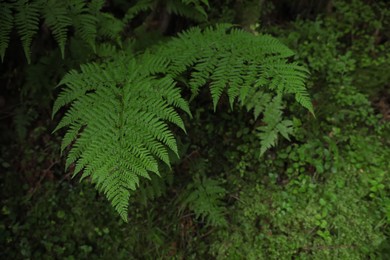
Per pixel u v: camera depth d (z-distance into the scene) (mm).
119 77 2781
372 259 3184
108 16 3299
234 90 2639
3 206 3766
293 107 3734
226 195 3703
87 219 3729
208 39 2986
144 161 2328
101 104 2568
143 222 3684
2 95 3963
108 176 2295
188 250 3604
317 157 3684
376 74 3887
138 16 3904
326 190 3533
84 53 3330
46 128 3941
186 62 2867
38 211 3756
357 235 3320
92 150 2367
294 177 3664
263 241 3477
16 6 2803
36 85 3514
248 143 3775
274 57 2736
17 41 3693
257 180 3691
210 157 3822
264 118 3467
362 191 3496
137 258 3629
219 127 3855
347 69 3877
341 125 3779
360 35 4160
